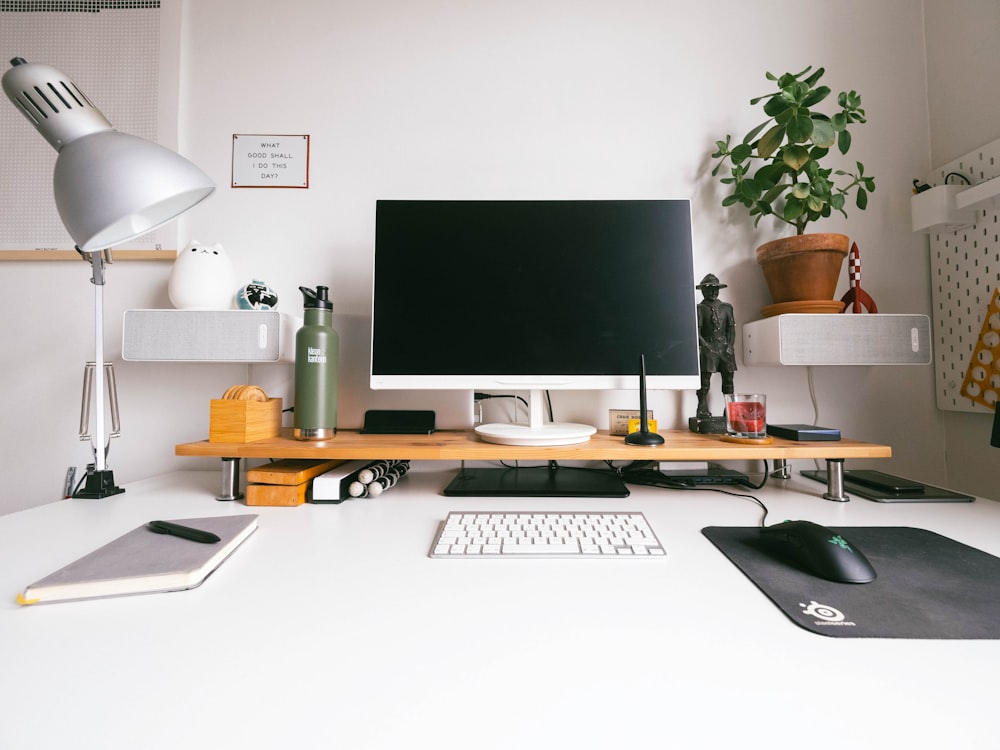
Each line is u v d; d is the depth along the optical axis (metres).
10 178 1.14
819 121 0.96
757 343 1.06
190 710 0.30
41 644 0.38
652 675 0.34
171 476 1.06
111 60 1.16
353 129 1.17
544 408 1.14
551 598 0.46
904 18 1.16
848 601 0.45
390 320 0.93
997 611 0.43
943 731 0.29
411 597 0.46
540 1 1.18
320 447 0.83
